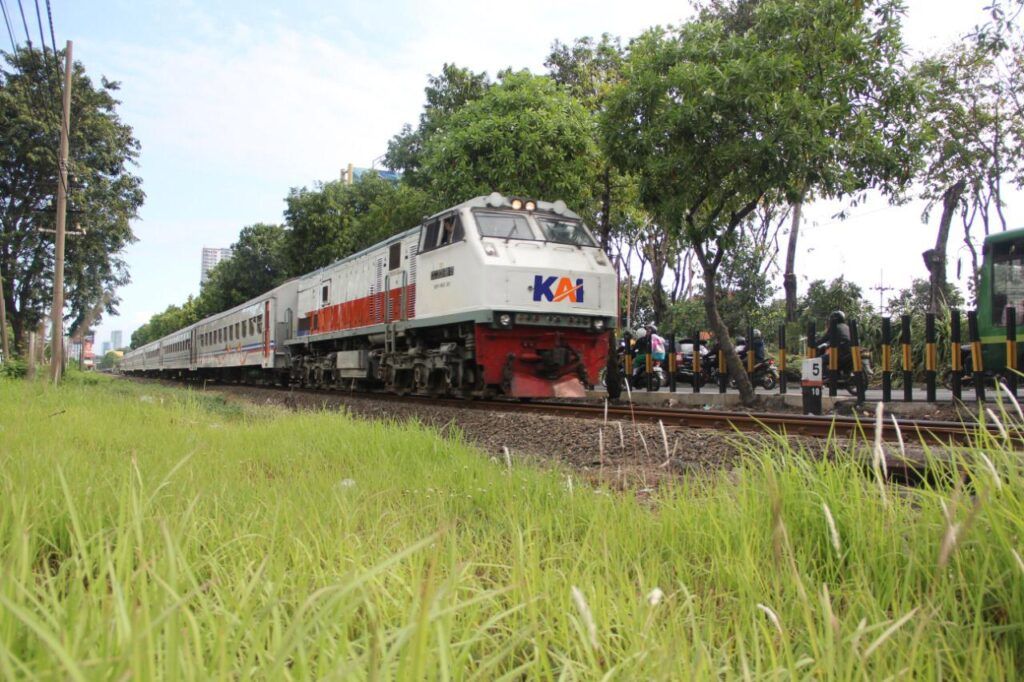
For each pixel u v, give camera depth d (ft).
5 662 4.46
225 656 5.32
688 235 46.26
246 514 13.15
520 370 42.22
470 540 12.27
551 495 15.70
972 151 61.62
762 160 41.55
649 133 44.19
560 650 7.63
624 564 10.34
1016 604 8.22
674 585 10.28
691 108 42.22
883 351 42.11
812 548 10.79
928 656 7.02
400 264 51.31
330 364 65.67
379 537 11.93
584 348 43.86
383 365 54.08
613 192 63.41
